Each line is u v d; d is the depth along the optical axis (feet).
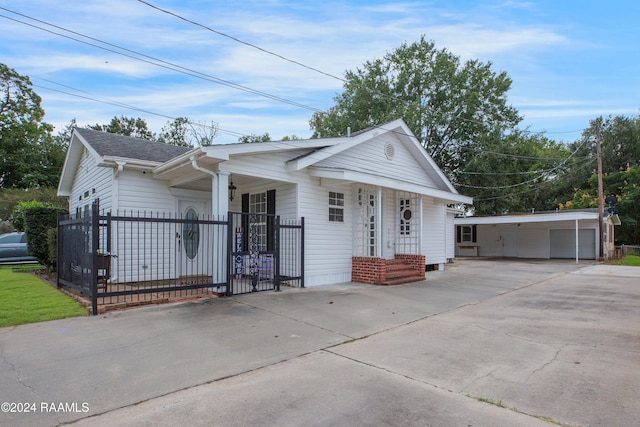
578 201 111.75
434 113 92.32
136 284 31.09
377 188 38.01
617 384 13.26
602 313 24.63
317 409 11.37
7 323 19.84
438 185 53.42
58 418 10.68
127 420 10.62
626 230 105.19
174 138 127.95
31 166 103.09
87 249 23.95
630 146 121.49
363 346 17.70
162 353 16.05
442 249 55.52
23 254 52.24
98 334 18.33
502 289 35.32
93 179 38.93
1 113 98.48
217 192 28.71
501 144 86.43
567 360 15.76
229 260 28.07
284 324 20.98
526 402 11.93
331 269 36.96
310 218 35.14
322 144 35.53
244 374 14.14
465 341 18.52
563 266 60.54
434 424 10.53
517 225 89.40
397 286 36.27
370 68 97.19
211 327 19.93
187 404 11.66
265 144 30.78
